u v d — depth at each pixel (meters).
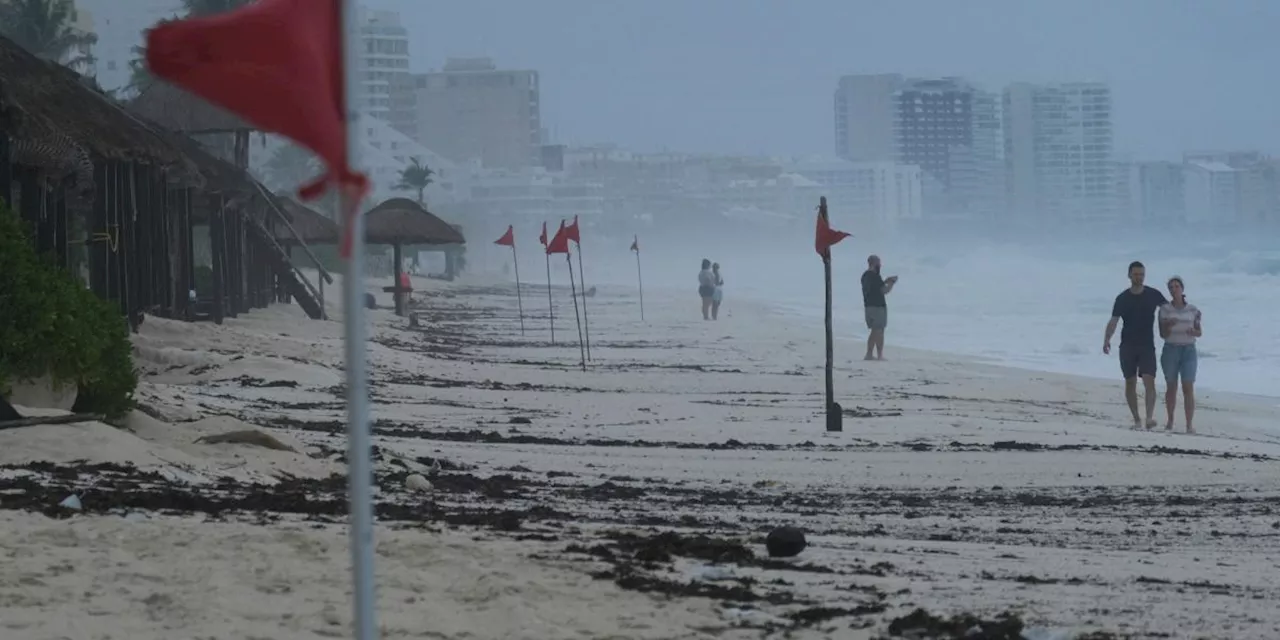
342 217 16.94
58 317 55.16
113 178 108.56
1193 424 96.62
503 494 51.81
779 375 127.38
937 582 35.16
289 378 98.31
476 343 167.88
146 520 36.62
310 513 40.88
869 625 29.31
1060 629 29.45
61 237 88.81
